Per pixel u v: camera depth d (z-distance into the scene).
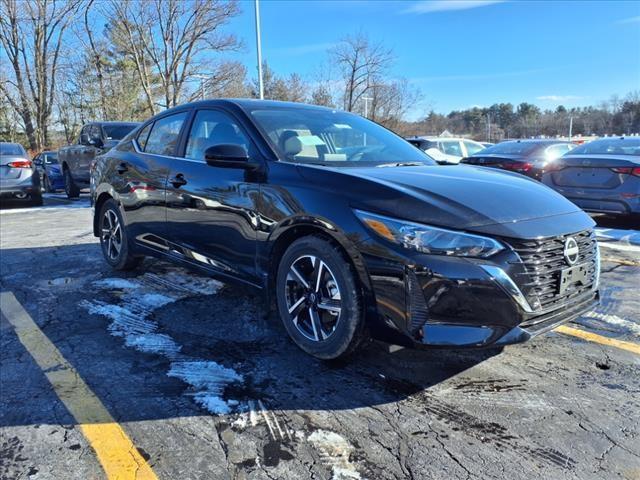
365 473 1.99
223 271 3.48
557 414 2.40
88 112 38.41
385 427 2.30
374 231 2.51
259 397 2.55
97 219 5.17
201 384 2.68
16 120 36.38
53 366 2.89
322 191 2.78
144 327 3.48
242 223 3.23
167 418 2.36
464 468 2.02
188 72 34.47
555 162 7.04
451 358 3.00
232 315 3.71
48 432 2.25
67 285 4.45
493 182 2.96
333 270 2.71
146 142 4.50
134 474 1.98
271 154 3.18
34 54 31.62
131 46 33.41
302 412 2.42
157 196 4.05
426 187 2.69
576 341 3.25
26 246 6.17
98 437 2.21
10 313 3.75
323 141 3.53
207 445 2.16
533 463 2.05
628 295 4.13
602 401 2.52
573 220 2.72
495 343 2.38
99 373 2.80
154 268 5.02
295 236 3.01
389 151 3.78
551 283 2.54
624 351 3.09
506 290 2.36
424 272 2.37
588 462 2.05
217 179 3.44
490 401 2.52
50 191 15.30
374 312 2.56
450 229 2.39
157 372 2.82
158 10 32.28
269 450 2.13
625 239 6.32
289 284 3.01
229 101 3.73
